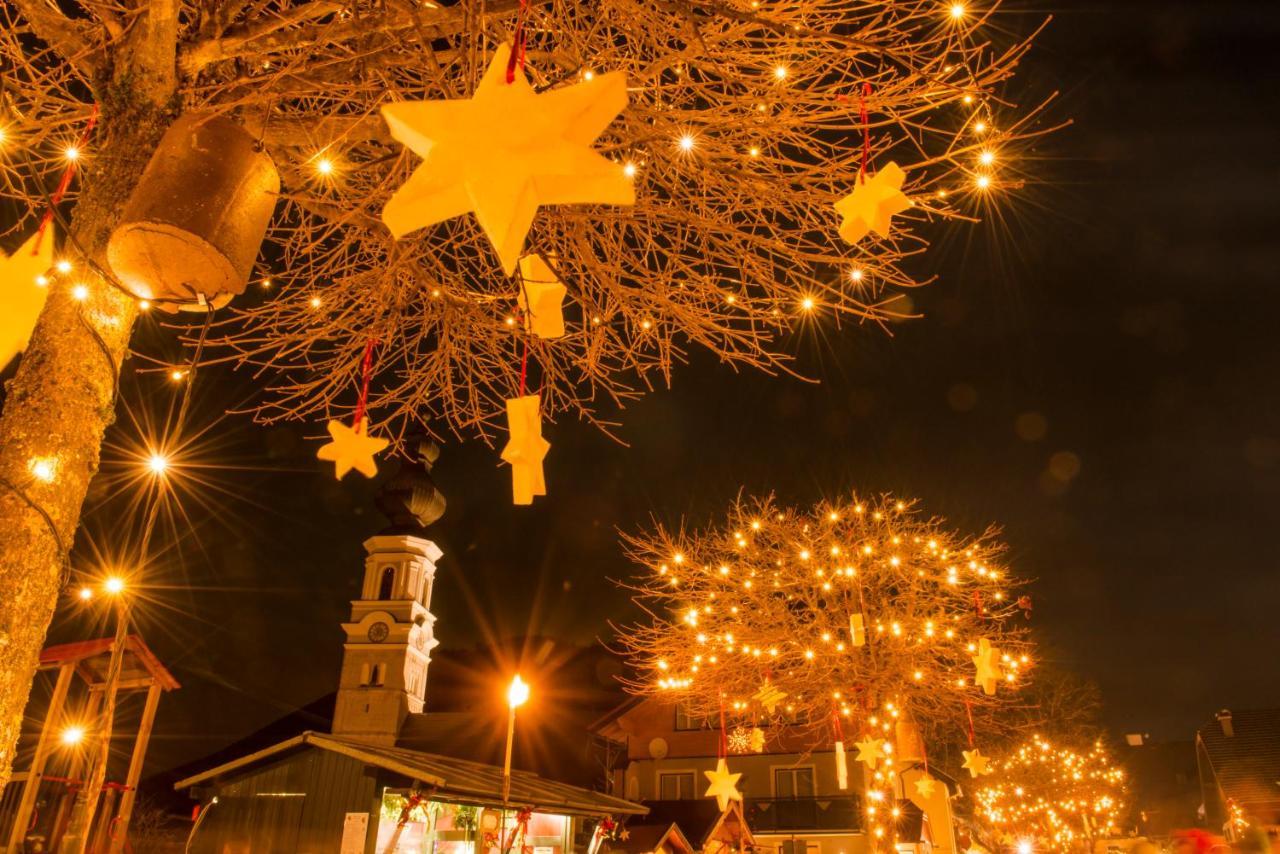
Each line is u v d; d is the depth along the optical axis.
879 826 17.09
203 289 2.73
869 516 19.00
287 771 12.16
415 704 29.61
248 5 3.53
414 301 4.78
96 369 2.80
